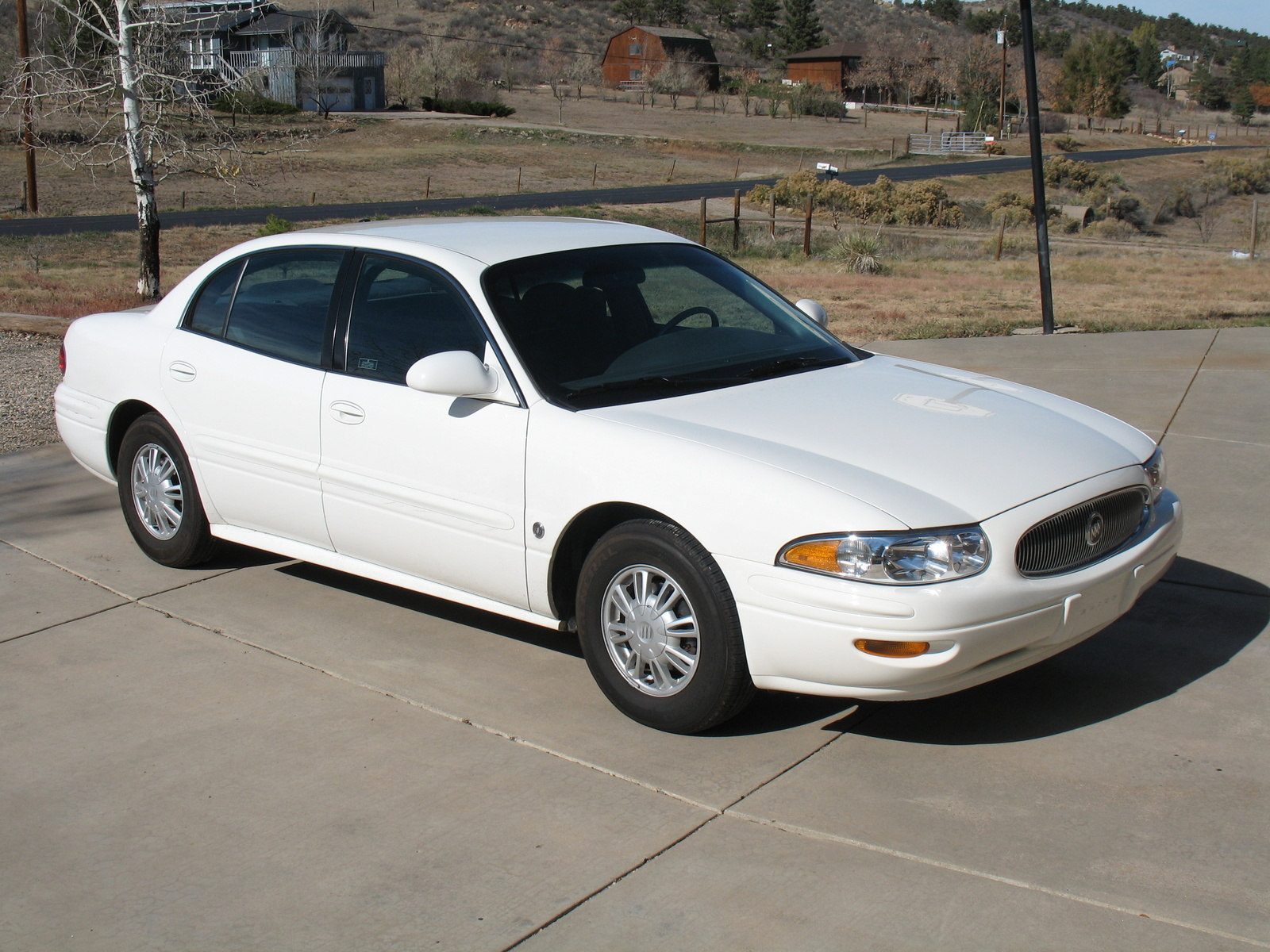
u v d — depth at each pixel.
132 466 5.41
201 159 19.56
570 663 4.40
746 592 3.49
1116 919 2.83
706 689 3.63
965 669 3.42
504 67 113.12
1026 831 3.22
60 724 3.95
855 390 4.21
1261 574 5.21
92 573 5.42
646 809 3.36
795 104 108.94
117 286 19.95
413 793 3.47
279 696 4.14
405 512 4.36
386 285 4.50
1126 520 3.91
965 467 3.63
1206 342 11.26
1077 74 132.88
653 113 102.62
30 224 37.84
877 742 3.76
